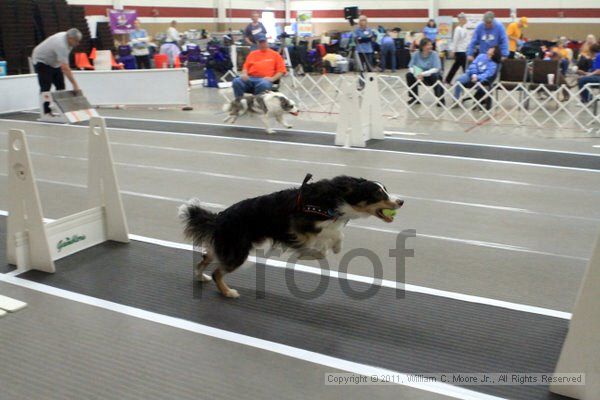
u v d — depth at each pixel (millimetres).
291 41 25812
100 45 20906
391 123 12383
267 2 32812
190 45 21891
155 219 6105
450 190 7164
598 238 2760
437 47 25766
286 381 3178
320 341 3617
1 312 3959
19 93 14516
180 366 3338
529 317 3916
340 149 9625
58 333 3732
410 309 4047
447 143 10086
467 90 12703
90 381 3195
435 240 5461
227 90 18672
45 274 4676
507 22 28781
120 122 12711
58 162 8758
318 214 3900
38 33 19312
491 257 5031
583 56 15695
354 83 9672
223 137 10828
